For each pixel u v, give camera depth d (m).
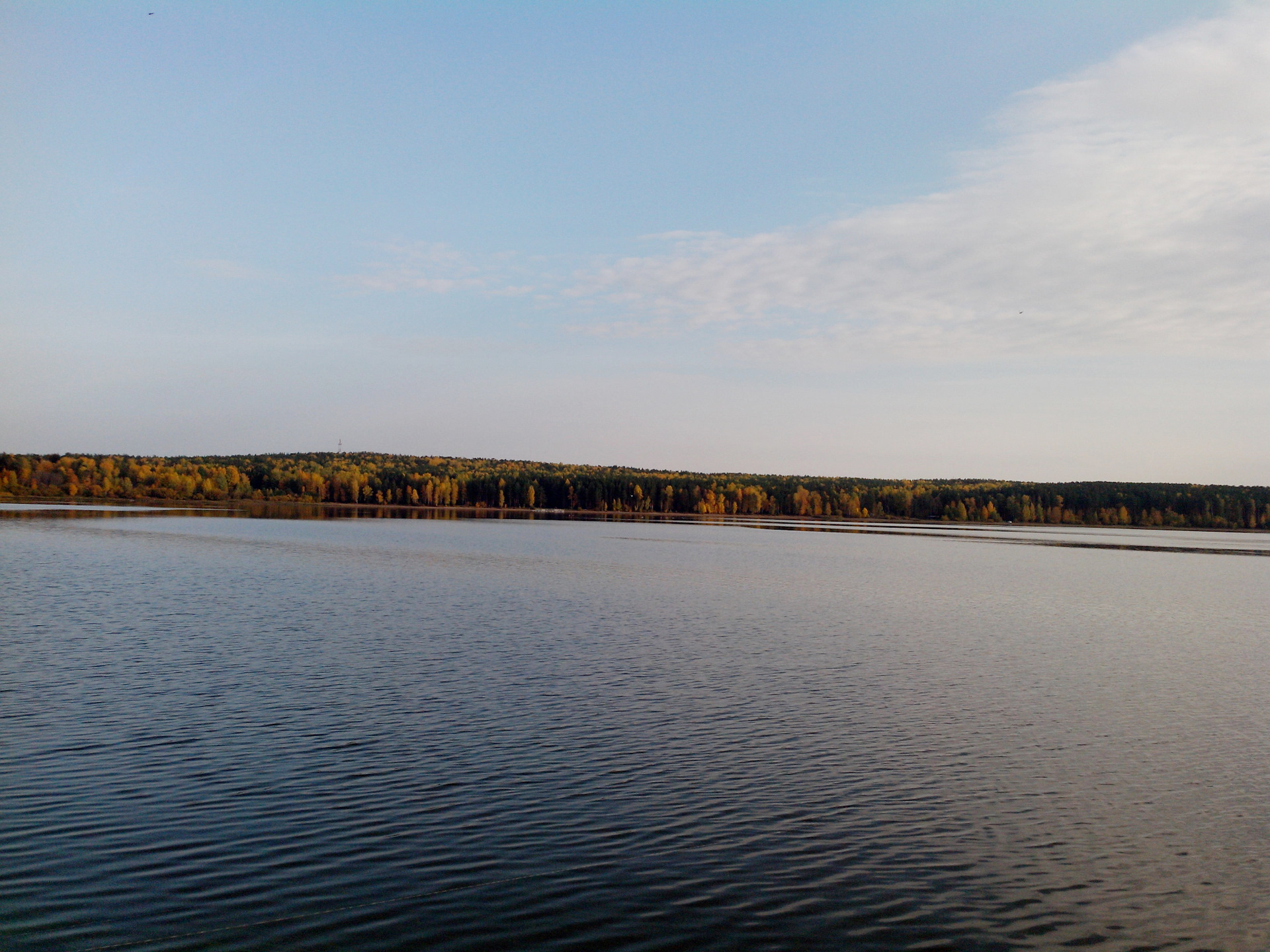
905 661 40.66
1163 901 17.67
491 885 17.36
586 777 23.30
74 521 134.25
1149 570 104.19
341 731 26.56
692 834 19.97
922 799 22.62
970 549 136.25
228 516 176.12
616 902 16.91
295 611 49.53
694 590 67.81
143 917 15.86
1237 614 63.84
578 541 126.31
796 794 22.66
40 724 26.33
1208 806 22.77
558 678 34.47
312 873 17.59
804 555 112.69
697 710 30.38
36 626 42.06
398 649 39.12
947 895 17.64
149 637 40.03
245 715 27.91
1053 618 58.19
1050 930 16.50
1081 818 21.70
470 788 22.20
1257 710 33.03
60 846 18.34
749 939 15.88
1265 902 17.70
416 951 15.17
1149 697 34.84
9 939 15.03
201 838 18.89
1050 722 30.56
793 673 37.00
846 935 16.11
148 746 24.56
